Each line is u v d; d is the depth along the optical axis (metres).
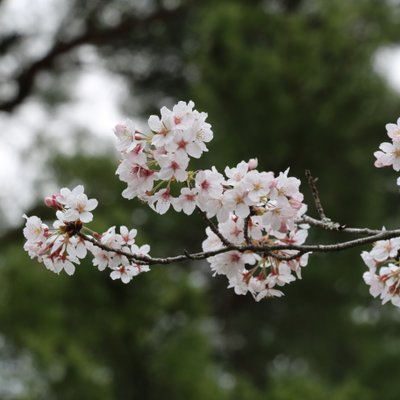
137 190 2.41
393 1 10.85
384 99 11.12
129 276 2.62
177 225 11.02
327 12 10.60
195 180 2.40
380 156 2.55
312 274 11.04
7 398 7.68
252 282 2.70
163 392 8.65
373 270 2.84
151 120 2.35
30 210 10.50
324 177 10.44
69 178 10.30
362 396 9.34
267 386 12.48
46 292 8.22
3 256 8.89
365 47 10.45
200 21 11.09
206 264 12.32
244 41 10.55
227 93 10.12
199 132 2.36
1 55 11.70
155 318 8.61
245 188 2.37
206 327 10.55
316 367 12.73
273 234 2.65
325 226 2.67
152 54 12.43
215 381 8.84
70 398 7.84
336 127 10.20
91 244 2.54
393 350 11.62
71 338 8.23
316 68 10.23
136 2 11.81
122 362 8.59
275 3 11.62
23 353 8.02
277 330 12.60
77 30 11.88
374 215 10.71
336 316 11.96
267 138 10.10
